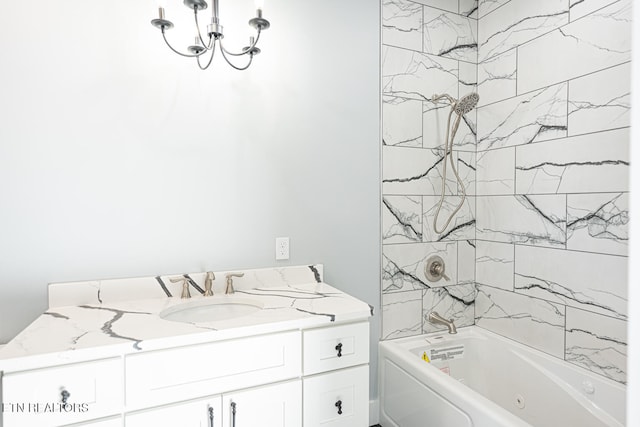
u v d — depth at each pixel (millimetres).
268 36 1663
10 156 1296
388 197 1955
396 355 1806
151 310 1317
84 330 1113
